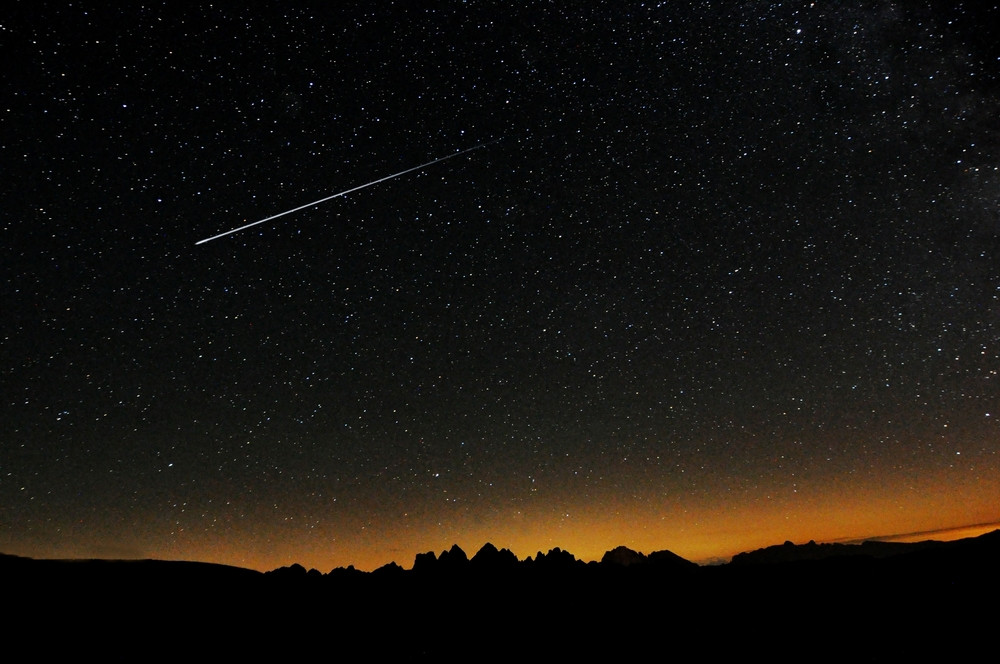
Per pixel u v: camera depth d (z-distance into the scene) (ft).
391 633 30.19
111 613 29.32
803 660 24.64
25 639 26.08
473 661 26.48
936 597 29.25
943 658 23.61
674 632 29.12
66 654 25.50
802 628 28.04
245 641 28.40
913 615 27.84
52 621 27.81
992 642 24.31
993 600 27.84
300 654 27.45
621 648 27.48
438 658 26.89
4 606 28.25
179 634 28.32
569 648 27.73
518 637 29.43
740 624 29.30
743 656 25.61
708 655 26.04
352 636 29.71
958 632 25.64
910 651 24.47
